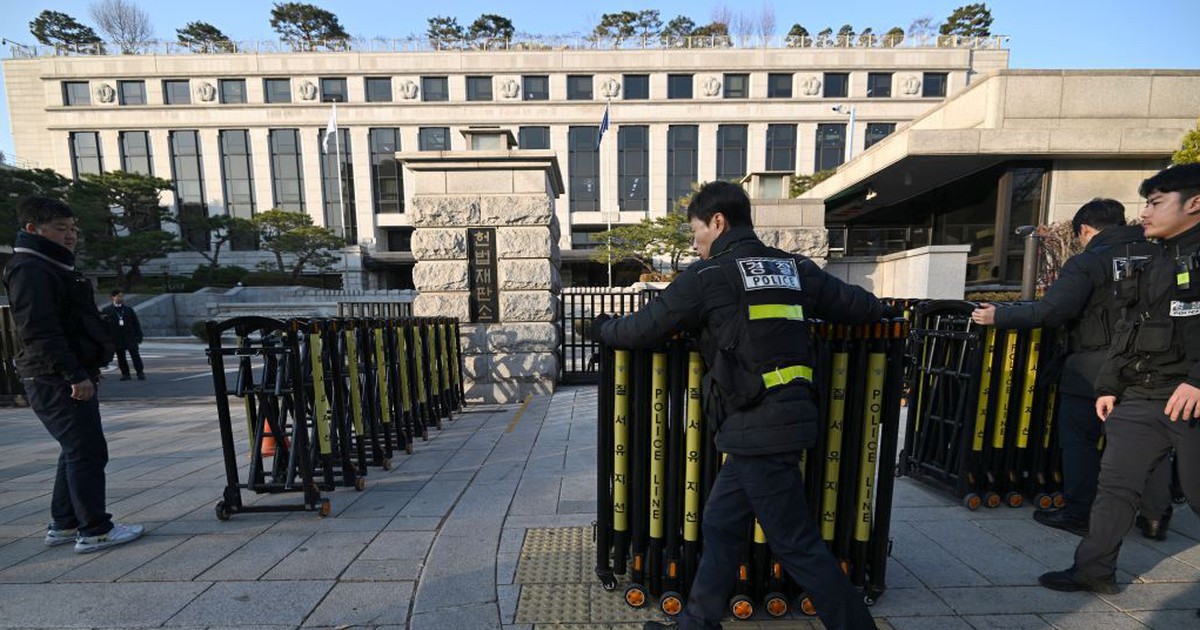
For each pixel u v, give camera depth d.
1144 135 11.26
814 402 1.74
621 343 2.00
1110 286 2.58
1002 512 3.13
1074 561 2.38
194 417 7.22
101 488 2.86
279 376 3.32
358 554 2.74
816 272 1.90
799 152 37.72
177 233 38.62
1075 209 11.98
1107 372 2.24
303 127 37.97
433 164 6.95
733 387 1.69
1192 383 1.89
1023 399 3.18
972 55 37.25
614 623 2.11
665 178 38.22
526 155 6.85
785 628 2.08
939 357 3.54
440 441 5.29
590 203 38.78
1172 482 3.17
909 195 15.76
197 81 37.84
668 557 2.19
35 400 2.70
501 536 2.85
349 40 39.81
